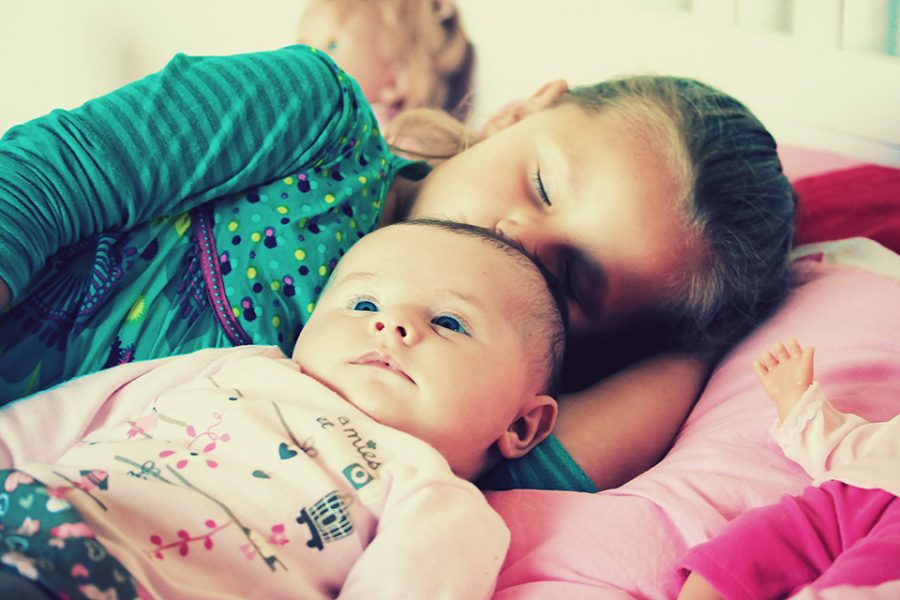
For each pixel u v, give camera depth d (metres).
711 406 1.11
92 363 0.99
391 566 0.73
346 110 1.16
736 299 1.21
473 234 1.00
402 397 0.87
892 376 1.05
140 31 1.79
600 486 1.04
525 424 0.99
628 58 1.76
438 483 0.79
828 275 1.26
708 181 1.16
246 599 0.71
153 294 1.02
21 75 1.75
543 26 1.83
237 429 0.81
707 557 0.76
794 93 1.60
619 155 1.14
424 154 1.49
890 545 0.71
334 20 1.82
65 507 0.66
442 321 0.92
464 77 1.85
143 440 0.81
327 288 1.01
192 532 0.72
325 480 0.77
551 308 1.00
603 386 1.16
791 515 0.79
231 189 1.07
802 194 1.48
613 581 0.83
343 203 1.12
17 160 0.97
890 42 1.53
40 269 0.97
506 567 0.86
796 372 0.95
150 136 1.03
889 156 1.53
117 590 0.62
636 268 1.15
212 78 1.09
